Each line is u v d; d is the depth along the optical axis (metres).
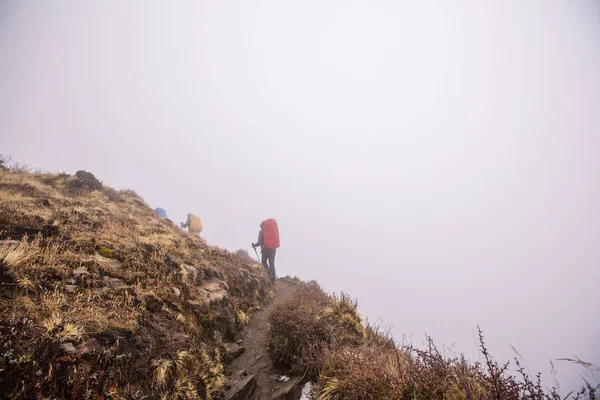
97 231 5.93
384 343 5.52
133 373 3.37
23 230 4.57
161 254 6.19
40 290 3.54
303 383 4.89
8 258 3.47
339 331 5.82
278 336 5.77
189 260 7.15
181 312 4.92
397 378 3.44
